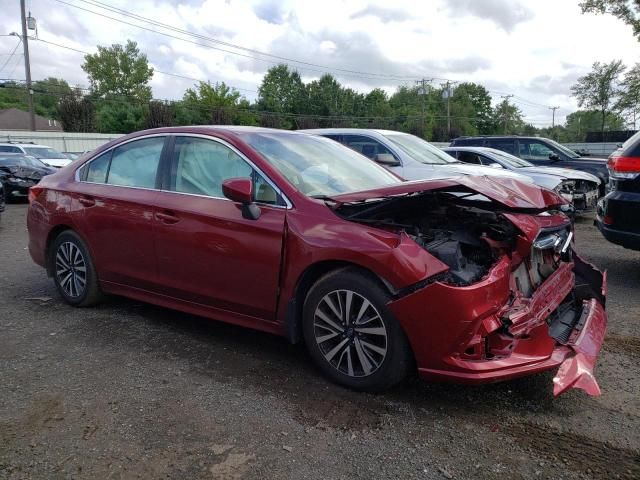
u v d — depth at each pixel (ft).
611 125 166.71
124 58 251.19
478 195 11.37
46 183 16.39
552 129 318.65
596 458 8.58
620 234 18.38
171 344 13.17
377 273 9.93
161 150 13.92
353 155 15.01
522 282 11.03
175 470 8.26
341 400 10.40
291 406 10.17
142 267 13.85
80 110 155.02
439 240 10.69
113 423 9.55
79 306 15.81
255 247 11.51
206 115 203.31
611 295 17.62
